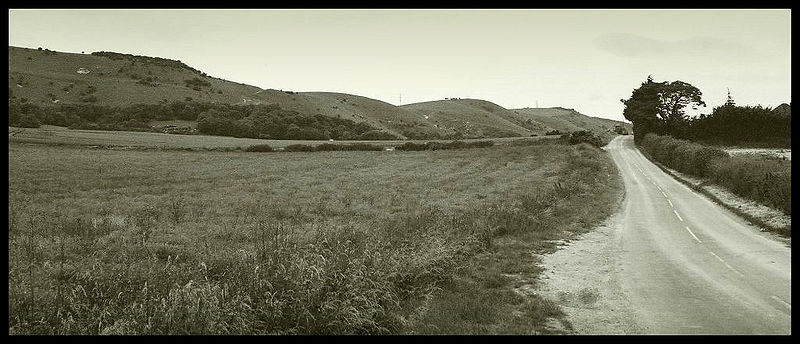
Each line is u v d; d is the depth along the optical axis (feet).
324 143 287.89
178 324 29.84
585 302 40.88
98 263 47.01
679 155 180.14
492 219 72.08
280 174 168.96
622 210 98.43
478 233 62.13
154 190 121.70
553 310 38.34
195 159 206.90
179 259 51.03
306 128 417.90
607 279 47.88
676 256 57.06
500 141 301.02
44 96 457.68
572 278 48.42
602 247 63.46
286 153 240.94
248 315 31.89
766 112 283.18
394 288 39.78
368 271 38.96
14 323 32.65
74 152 207.51
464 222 67.46
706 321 35.68
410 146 266.16
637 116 326.65
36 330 31.68
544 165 205.98
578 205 100.07
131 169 165.78
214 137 332.39
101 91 495.41
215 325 30.01
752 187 100.22
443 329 33.58
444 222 66.95
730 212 89.76
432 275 44.19
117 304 35.12
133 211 87.40
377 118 647.56
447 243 54.19
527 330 33.81
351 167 195.83
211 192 121.80
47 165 163.43
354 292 34.22
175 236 64.18
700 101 333.01
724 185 122.72
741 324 34.88
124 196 109.70
